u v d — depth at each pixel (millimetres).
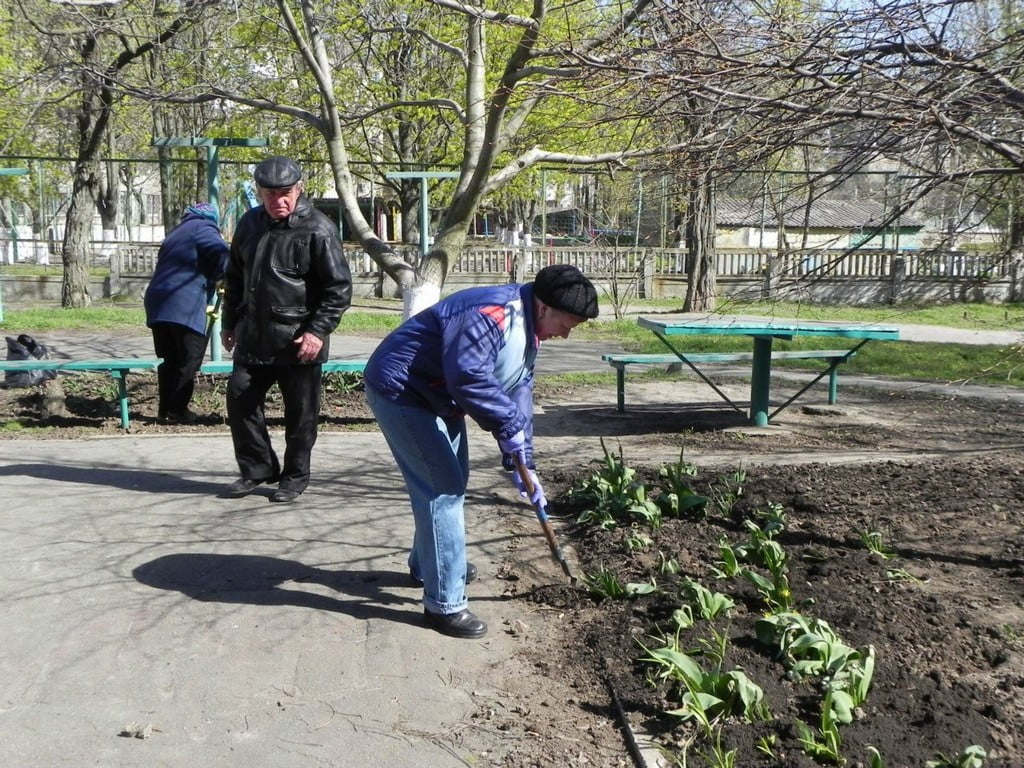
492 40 13219
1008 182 4320
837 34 4008
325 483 6562
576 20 7383
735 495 6004
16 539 5328
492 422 3885
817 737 3254
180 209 30797
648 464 7031
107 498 6102
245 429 6125
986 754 3137
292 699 3705
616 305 13414
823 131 4289
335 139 8258
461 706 3672
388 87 14992
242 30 14180
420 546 4227
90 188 20547
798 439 8281
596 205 14016
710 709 3459
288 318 5820
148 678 3844
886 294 21828
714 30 4301
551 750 3371
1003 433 8648
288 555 5176
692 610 4223
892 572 4621
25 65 16484
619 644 4051
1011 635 3986
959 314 20703
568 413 9477
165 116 24531
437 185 26141
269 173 5605
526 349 3994
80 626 4281
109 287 23062
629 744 3385
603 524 5480
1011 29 4199
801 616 3957
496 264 24312
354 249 24812
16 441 7598
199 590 4695
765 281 4965
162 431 8047
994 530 5312
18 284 22500
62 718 3537
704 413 9516
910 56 3953
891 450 7828
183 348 8023
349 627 4324
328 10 11367
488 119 7371
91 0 8008
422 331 4031
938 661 3803
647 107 4551
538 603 4590
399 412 4047
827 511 5668
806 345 14680
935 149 4031
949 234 4590
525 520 5809
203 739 3424
